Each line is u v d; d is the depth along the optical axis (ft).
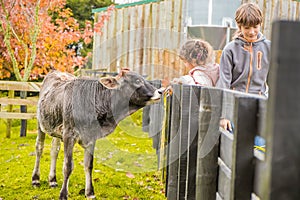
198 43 10.39
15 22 26.96
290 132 3.12
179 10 23.94
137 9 26.55
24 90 24.06
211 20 21.11
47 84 13.37
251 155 4.67
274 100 3.11
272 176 3.14
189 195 8.36
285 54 3.09
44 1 26.68
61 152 19.76
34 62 27.99
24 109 24.30
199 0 21.24
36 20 25.30
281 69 3.10
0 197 12.61
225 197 6.36
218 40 20.76
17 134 25.03
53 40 26.43
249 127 4.62
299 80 3.10
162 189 13.80
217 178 7.30
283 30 3.08
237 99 4.63
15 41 27.55
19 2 26.27
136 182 14.65
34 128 27.40
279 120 3.12
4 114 23.56
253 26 9.71
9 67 29.76
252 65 10.07
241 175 4.71
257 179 4.55
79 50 39.91
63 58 26.89
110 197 12.86
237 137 4.65
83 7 47.67
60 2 27.22
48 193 13.19
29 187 13.82
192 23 21.45
